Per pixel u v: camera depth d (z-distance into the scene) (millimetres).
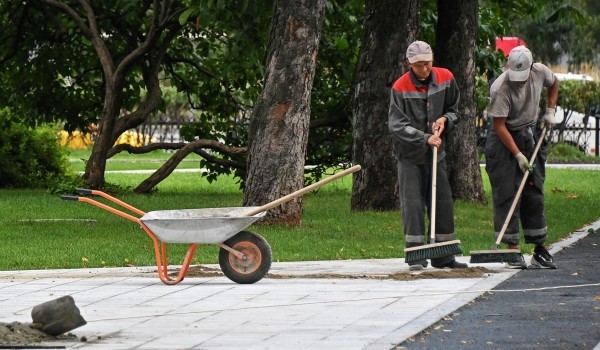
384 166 23688
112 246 17547
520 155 14617
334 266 15156
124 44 30922
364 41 23703
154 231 13320
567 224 21094
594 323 10680
